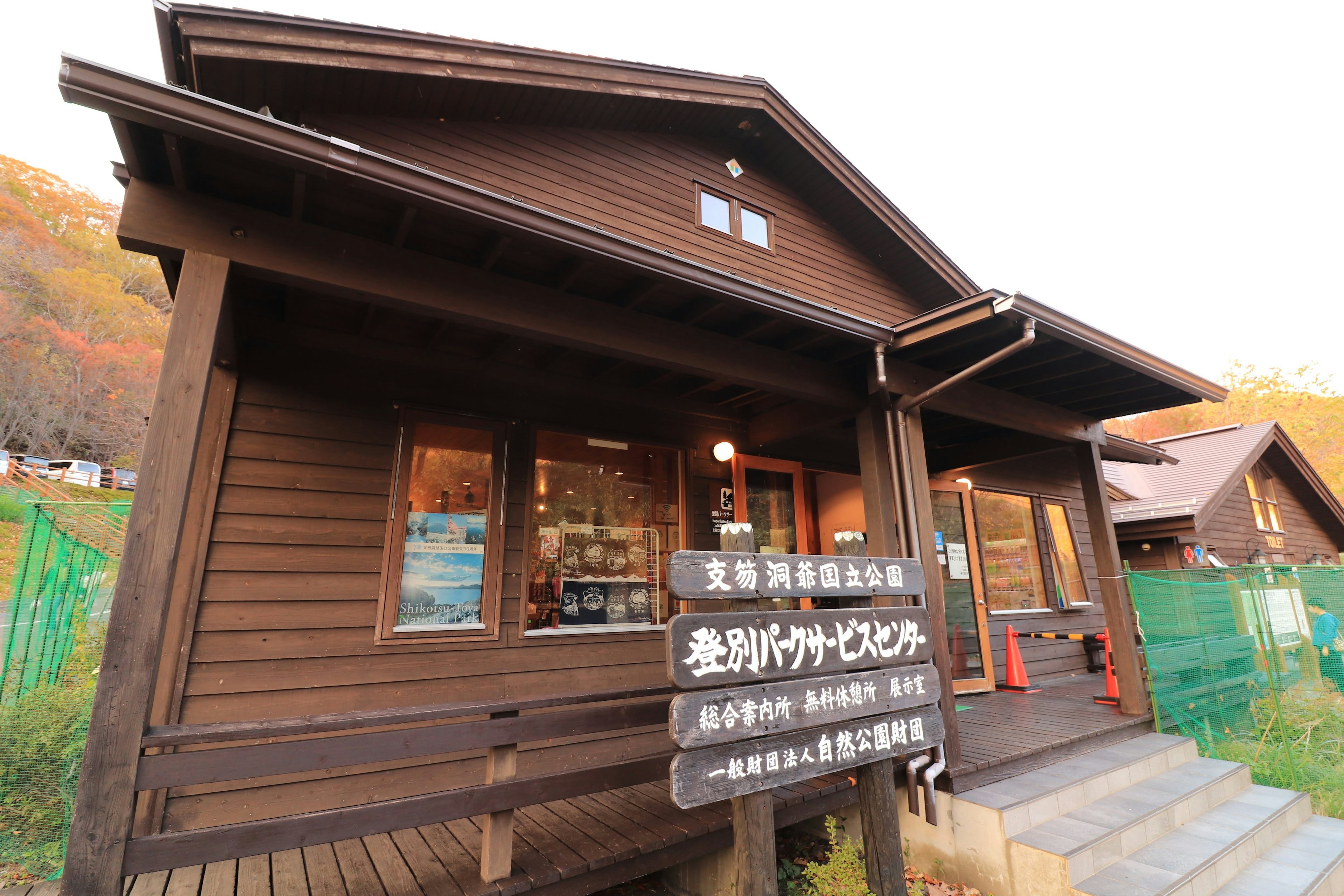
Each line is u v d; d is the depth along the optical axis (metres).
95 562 4.95
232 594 3.41
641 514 4.91
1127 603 5.39
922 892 3.36
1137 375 4.75
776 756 2.42
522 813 3.42
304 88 3.91
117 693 2.04
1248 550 12.13
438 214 2.61
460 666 3.93
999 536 7.36
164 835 2.04
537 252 3.04
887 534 4.14
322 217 2.74
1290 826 4.20
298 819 2.23
